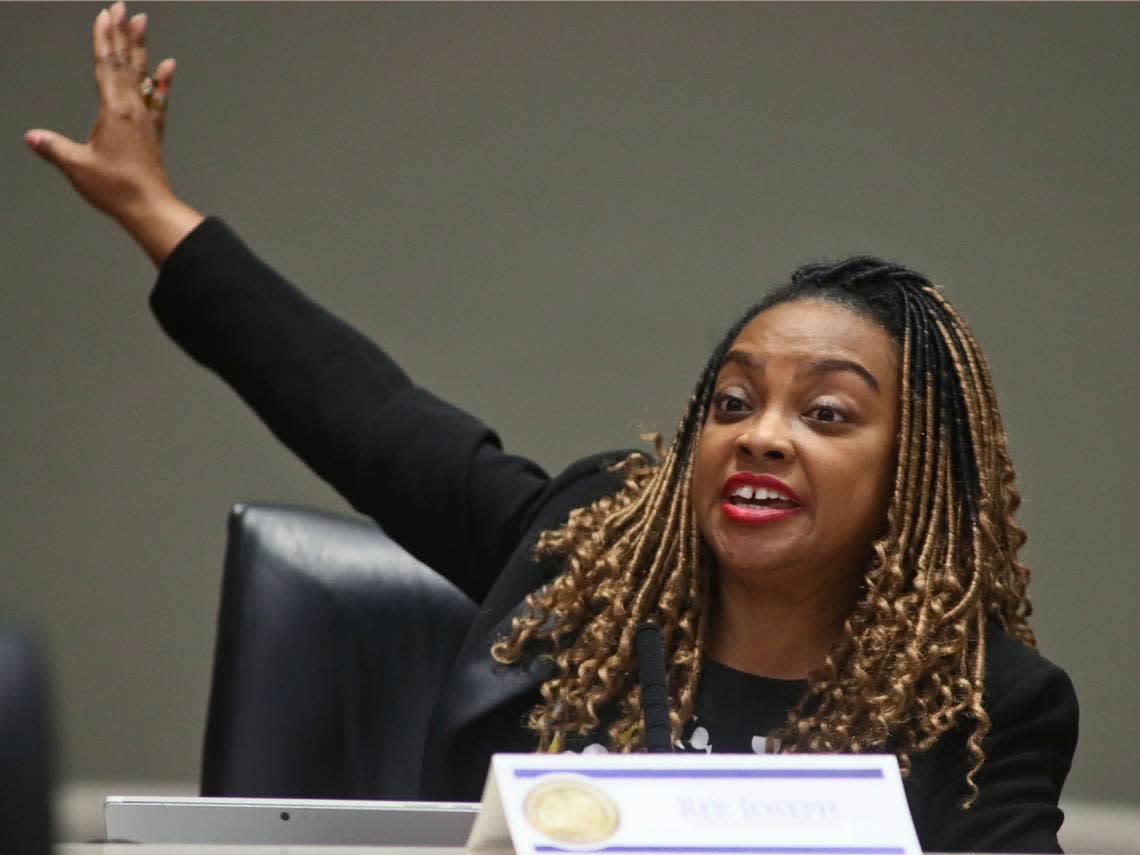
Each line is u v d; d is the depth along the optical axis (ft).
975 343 21.50
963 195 43.21
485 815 12.63
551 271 44.98
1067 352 42.96
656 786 12.57
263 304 25.55
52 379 46.88
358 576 26.48
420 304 45.29
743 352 20.45
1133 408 42.83
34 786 7.85
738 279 44.19
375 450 24.85
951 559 20.59
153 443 46.78
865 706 19.74
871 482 20.33
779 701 20.45
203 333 25.76
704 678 20.88
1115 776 42.60
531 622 21.63
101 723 46.29
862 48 43.65
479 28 45.21
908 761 19.27
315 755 25.75
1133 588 42.78
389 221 45.39
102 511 46.68
